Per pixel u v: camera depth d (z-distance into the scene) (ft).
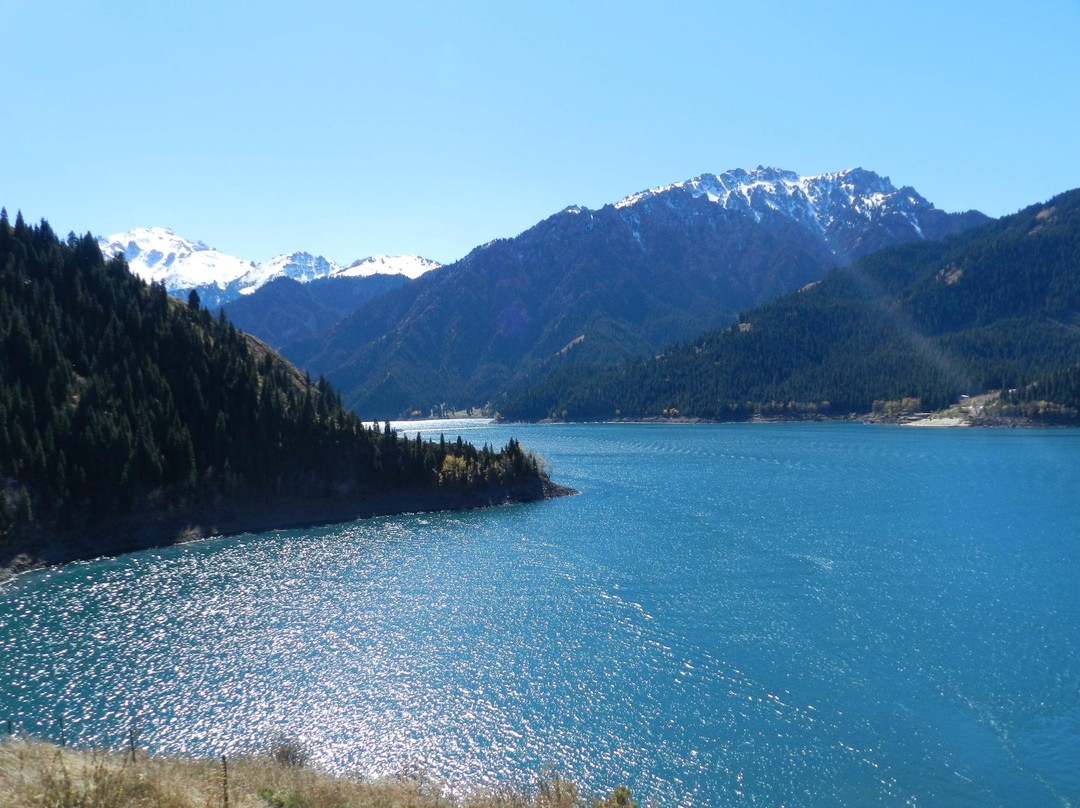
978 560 289.74
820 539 335.47
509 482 493.77
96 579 288.92
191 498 382.22
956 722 161.89
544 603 248.73
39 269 466.70
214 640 217.36
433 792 129.08
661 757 151.53
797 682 182.60
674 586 264.31
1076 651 195.42
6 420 341.41
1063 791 136.98
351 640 216.74
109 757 106.63
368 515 429.79
